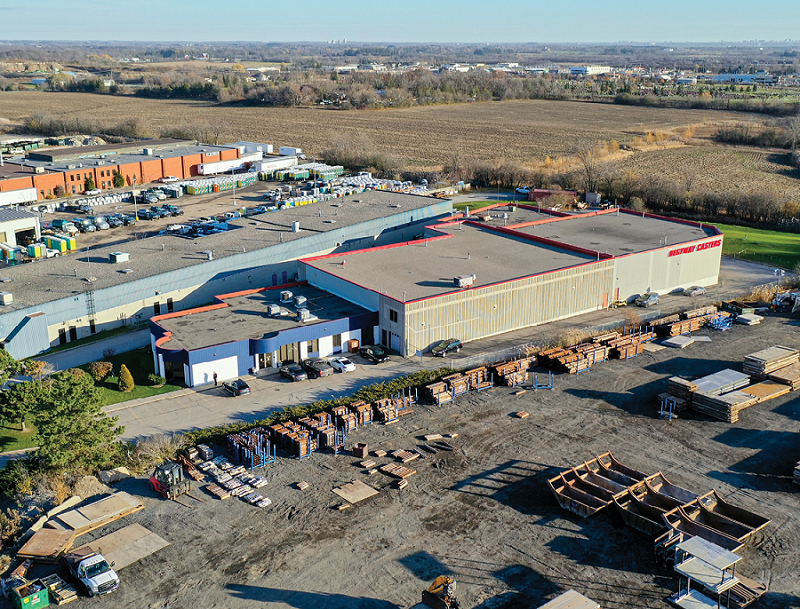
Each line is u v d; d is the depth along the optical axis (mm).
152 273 78875
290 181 158500
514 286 74312
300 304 72500
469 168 159500
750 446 53562
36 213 106625
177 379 63812
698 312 79438
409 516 45000
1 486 47094
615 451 52656
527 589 38812
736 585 38531
